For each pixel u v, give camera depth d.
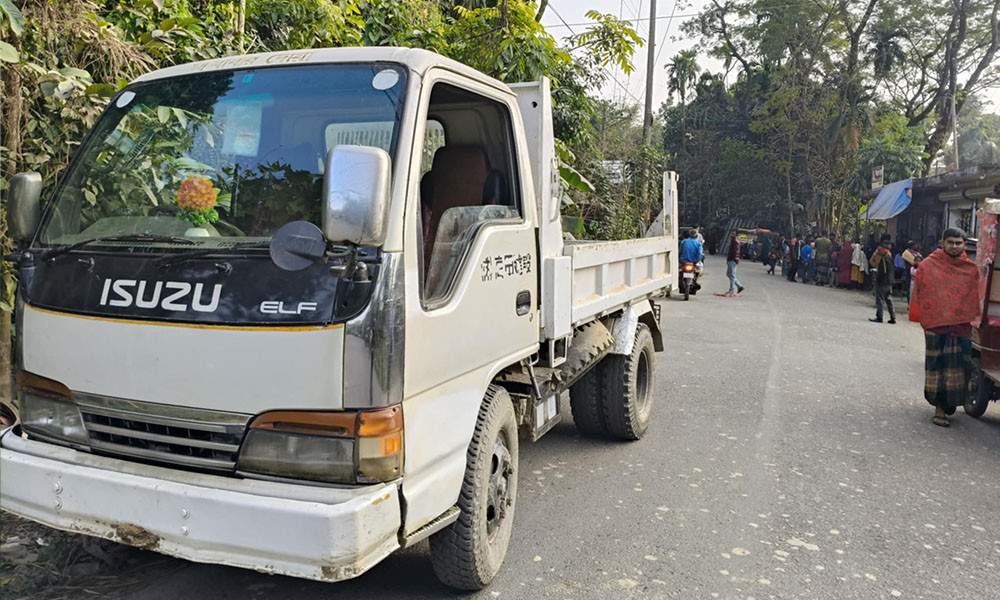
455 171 3.94
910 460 6.01
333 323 2.62
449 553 3.37
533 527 4.49
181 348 2.76
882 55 32.91
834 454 6.09
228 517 2.59
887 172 29.55
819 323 14.15
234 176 3.10
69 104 4.94
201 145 3.21
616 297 5.55
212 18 7.46
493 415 3.56
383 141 2.95
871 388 8.61
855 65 34.94
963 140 37.38
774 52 37.53
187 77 3.45
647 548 4.24
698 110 54.91
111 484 2.74
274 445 2.69
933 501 5.12
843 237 33.62
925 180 21.05
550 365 4.29
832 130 34.59
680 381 8.64
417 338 2.85
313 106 3.12
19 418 3.24
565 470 5.53
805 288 23.08
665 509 4.82
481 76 3.62
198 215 3.02
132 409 2.86
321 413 2.64
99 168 3.30
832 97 35.97
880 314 14.70
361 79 3.13
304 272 2.68
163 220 3.08
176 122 3.29
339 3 8.76
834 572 4.02
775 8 36.47
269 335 2.66
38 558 3.64
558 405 4.80
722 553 4.21
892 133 33.19
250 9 7.93
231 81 3.33
